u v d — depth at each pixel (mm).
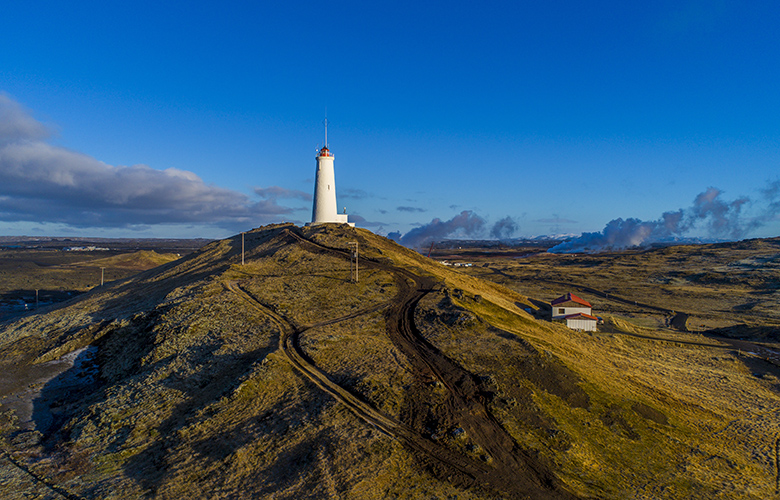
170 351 51188
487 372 42500
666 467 33094
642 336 82875
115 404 41750
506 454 32469
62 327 67812
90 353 58344
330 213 113312
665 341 78938
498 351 46531
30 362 56906
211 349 50031
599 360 54531
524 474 30625
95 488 30734
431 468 30969
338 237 97062
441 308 58375
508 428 35094
